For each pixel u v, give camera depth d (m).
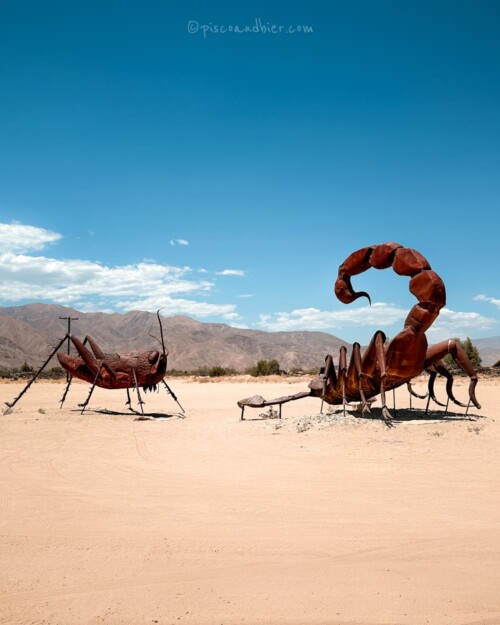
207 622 4.71
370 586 5.42
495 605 4.98
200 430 16.61
